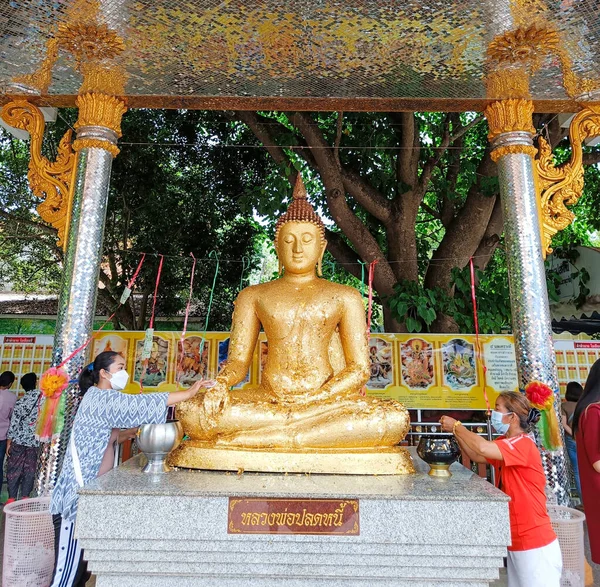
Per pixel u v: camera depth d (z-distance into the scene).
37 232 15.09
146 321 16.98
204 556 3.78
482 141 12.77
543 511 3.94
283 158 10.73
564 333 11.50
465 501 3.79
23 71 6.49
